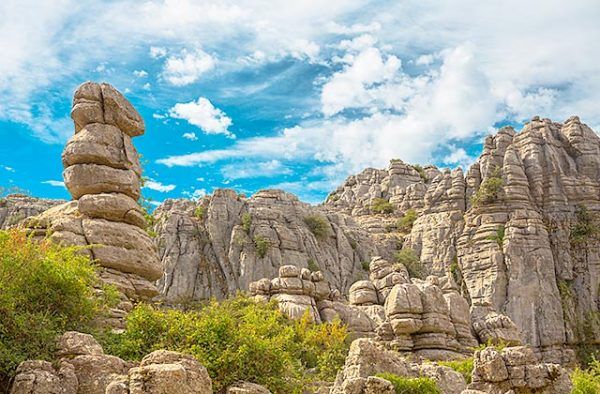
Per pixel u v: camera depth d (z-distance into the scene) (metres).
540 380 23.67
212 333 20.73
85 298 20.53
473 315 46.84
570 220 104.75
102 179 28.97
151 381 14.78
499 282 97.31
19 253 19.44
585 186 107.19
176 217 99.69
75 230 27.39
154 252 29.11
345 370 22.91
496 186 105.62
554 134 114.00
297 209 108.38
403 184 146.62
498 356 24.09
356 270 105.81
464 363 29.58
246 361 20.39
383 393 19.27
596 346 94.31
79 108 29.80
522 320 93.62
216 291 91.44
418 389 21.23
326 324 39.62
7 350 16.70
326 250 105.31
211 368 19.62
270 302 42.31
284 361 21.84
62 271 19.77
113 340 20.77
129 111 30.73
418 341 40.41
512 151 108.62
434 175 154.62
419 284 45.06
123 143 30.05
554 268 99.75
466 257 102.75
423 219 114.06
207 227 99.50
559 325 93.50
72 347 17.20
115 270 27.48
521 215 102.19
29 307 18.94
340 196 156.38
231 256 95.06
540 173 107.38
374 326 44.09
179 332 20.77
